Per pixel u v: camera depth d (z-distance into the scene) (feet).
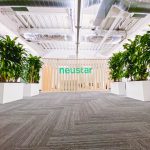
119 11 11.95
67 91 22.94
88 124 4.44
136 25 15.52
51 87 23.94
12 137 3.47
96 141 3.17
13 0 8.87
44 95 15.43
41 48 24.36
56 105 8.30
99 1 9.80
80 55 27.40
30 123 4.63
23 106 8.01
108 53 25.68
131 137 3.37
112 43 19.44
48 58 24.53
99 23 13.47
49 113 6.11
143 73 10.32
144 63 9.49
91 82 24.47
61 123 4.57
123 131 3.78
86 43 21.26
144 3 9.20
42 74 24.02
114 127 4.12
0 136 3.55
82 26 16.25
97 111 6.45
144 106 7.63
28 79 15.44
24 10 11.94
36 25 16.99
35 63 15.70
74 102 9.54
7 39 10.00
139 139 3.25
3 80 10.08
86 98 11.98
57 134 3.62
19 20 15.40
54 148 2.86
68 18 14.38
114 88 16.78
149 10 9.85
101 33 16.40
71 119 5.06
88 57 27.37
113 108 7.16
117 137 3.38
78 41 19.15
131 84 11.79
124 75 12.38
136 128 4.01
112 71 16.71
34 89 15.70
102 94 15.97
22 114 5.97
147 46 8.95
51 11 12.50
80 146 2.93
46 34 16.85
